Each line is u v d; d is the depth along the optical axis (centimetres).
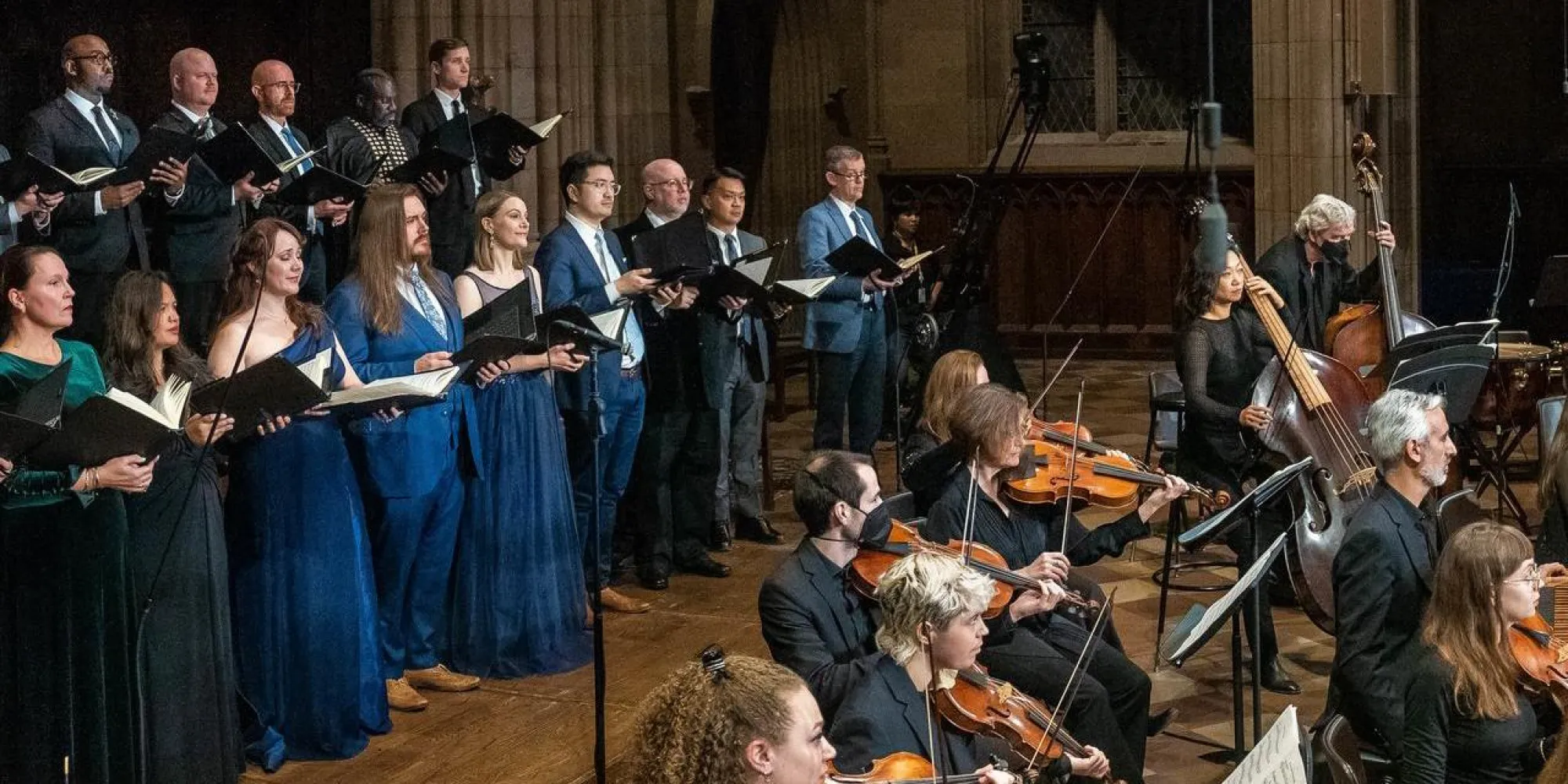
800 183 1455
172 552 539
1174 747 650
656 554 794
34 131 702
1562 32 1380
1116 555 630
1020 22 1462
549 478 693
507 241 699
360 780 575
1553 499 640
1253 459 723
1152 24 1459
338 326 628
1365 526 543
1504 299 1405
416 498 634
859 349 900
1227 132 1447
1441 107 1408
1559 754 435
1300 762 381
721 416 822
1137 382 1347
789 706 346
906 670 471
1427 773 496
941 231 1466
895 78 1465
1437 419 548
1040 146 1462
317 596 591
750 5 1416
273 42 955
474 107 873
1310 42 1177
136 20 891
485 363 603
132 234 711
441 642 682
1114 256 1438
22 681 514
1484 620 492
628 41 1105
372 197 635
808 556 538
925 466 607
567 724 627
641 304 788
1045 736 482
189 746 542
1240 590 509
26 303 525
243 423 530
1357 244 1189
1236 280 756
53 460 486
